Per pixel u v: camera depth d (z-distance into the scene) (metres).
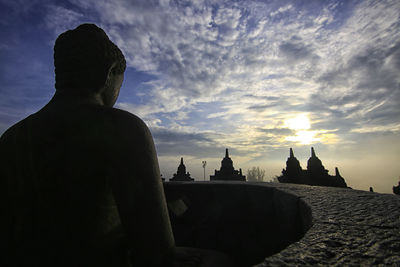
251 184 3.48
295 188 2.82
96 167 1.15
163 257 1.13
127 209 1.10
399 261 0.78
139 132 1.20
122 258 1.28
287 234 2.39
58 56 1.47
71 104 1.29
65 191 1.12
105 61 1.48
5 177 1.19
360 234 1.05
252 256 3.07
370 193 2.25
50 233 1.11
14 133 1.24
